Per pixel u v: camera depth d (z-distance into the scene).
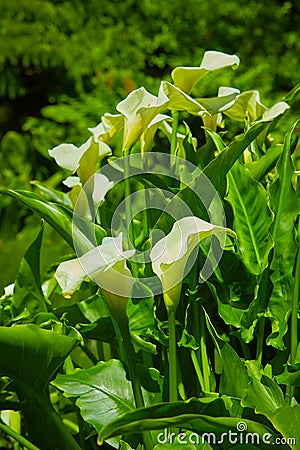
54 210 2.30
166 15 8.77
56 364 2.26
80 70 8.62
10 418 2.70
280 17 8.86
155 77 8.88
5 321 2.44
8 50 8.82
